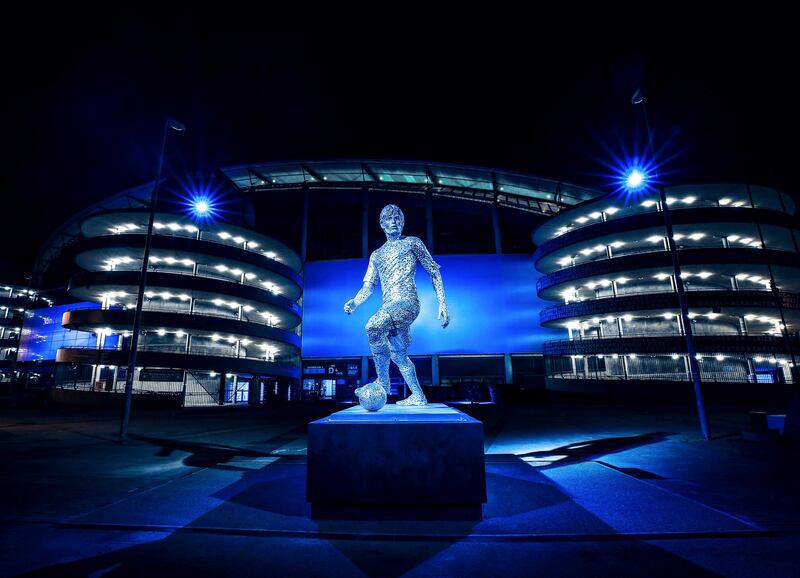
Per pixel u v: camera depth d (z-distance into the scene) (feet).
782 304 108.06
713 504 18.86
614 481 23.21
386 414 17.56
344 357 169.07
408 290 20.06
